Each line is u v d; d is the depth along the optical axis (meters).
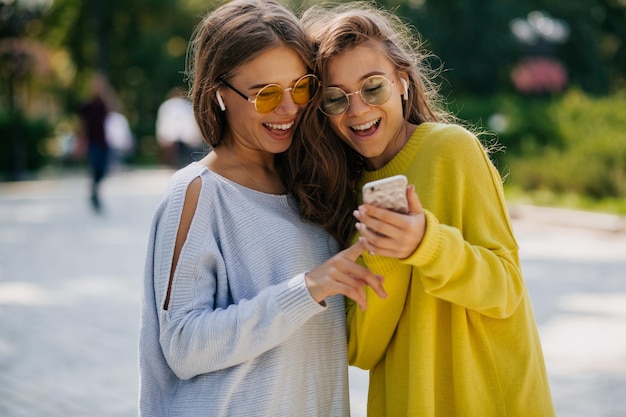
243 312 2.08
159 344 2.22
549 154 16.19
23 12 24.23
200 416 2.17
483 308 2.10
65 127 32.38
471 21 25.58
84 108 14.84
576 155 15.73
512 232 2.26
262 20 2.23
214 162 2.35
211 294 2.20
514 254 2.23
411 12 25.14
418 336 2.20
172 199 2.21
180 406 2.20
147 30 37.69
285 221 2.31
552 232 11.90
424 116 2.47
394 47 2.32
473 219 2.22
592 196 15.03
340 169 2.39
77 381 5.23
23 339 6.25
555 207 14.17
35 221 13.40
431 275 2.01
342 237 2.43
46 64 33.31
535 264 9.15
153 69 37.31
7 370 5.47
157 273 2.19
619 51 31.34
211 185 2.24
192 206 2.21
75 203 16.17
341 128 2.32
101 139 14.83
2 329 6.54
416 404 2.18
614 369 5.30
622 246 10.48
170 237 2.18
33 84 37.62
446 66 25.48
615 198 14.75
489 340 2.23
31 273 8.90
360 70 2.25
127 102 38.56
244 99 2.25
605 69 29.27
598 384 5.03
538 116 17.72
